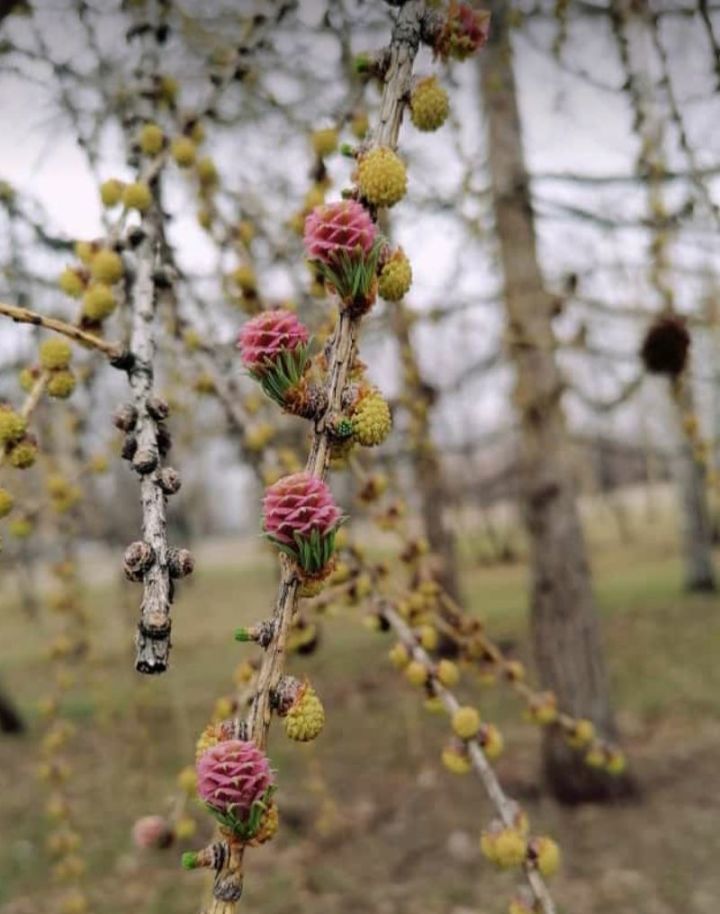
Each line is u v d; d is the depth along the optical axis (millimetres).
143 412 971
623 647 8938
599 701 5195
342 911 4180
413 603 1693
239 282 1667
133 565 727
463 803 5289
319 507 723
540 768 5441
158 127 1486
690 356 2340
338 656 9016
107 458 1963
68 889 4504
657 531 18016
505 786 5469
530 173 3557
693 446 2336
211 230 1693
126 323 1460
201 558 18328
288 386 772
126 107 1908
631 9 1950
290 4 1548
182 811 1677
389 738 6516
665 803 5082
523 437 5312
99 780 5949
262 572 15430
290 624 740
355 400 799
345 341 803
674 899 4008
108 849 4922
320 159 1408
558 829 4891
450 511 6738
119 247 1302
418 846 4770
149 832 1646
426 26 937
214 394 1820
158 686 6586
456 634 1740
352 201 833
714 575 11562
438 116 933
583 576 5258
